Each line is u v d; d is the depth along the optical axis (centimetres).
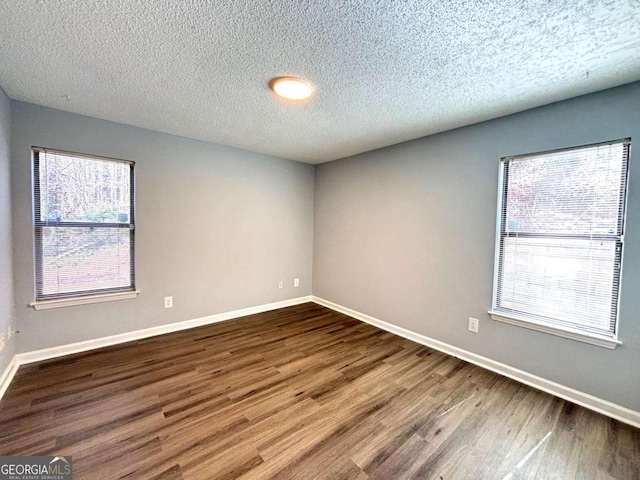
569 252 208
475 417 185
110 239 281
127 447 154
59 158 251
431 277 292
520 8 122
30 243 239
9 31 141
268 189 395
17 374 223
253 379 227
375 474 142
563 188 209
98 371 232
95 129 263
